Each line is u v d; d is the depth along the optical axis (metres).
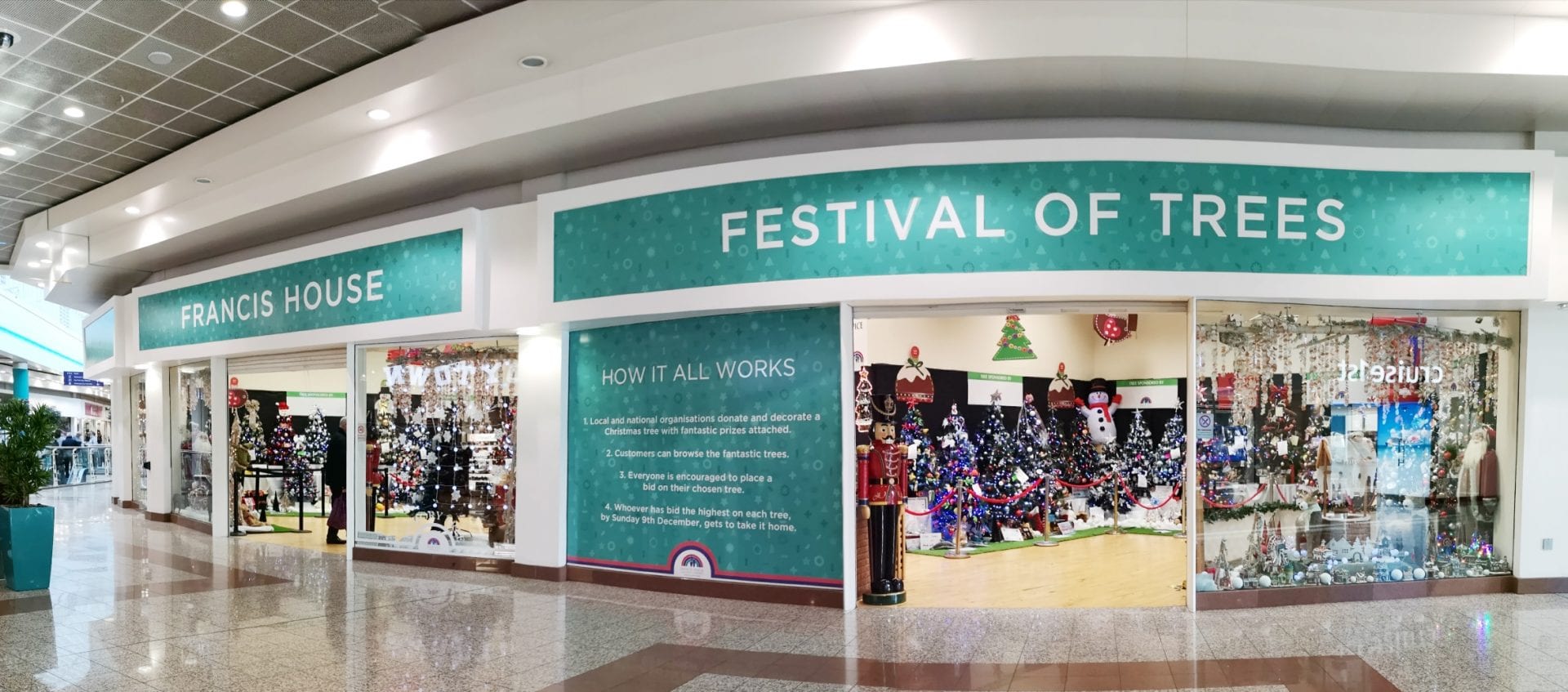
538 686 4.68
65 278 13.28
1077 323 11.80
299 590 7.44
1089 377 11.99
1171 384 11.34
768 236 6.31
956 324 10.02
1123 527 11.14
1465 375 6.86
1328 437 6.62
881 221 6.05
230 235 10.38
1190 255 5.89
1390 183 6.07
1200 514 6.32
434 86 6.58
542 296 7.23
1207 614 6.20
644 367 7.32
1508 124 6.60
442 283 8.05
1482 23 5.58
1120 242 5.88
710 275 6.49
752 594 6.73
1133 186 5.89
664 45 5.98
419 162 7.42
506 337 8.38
